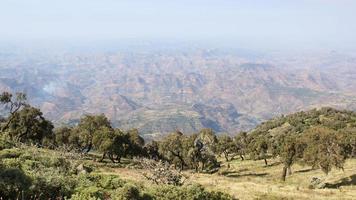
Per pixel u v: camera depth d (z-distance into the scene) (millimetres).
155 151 115875
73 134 102938
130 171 53125
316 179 70000
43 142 96875
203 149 104875
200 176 61969
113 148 91625
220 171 101438
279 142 112500
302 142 80000
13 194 17891
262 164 112375
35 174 20969
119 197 20359
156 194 23047
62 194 19594
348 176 73125
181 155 101062
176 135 105125
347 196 44406
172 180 31938
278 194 41500
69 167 30016
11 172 19297
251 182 58062
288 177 82938
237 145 140500
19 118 84500
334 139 73688
